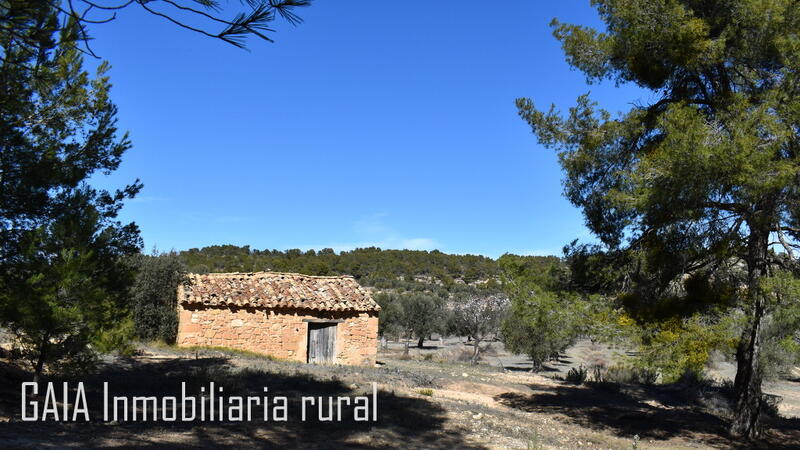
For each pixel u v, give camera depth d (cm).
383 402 1299
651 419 1459
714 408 1784
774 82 1107
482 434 1085
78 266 939
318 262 8456
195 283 2273
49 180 980
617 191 1140
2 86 833
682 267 1220
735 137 980
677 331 1146
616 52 1279
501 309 3131
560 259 1433
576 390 1936
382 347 4084
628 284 1323
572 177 1384
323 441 923
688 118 1034
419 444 957
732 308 1167
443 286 7231
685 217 1096
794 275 1156
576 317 1225
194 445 816
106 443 768
